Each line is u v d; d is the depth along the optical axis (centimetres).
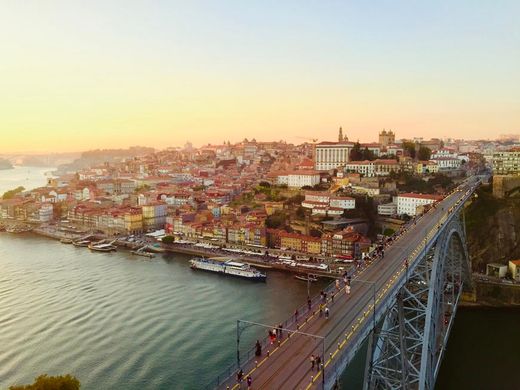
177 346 11675
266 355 5859
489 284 15612
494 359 11038
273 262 19938
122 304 14912
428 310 7569
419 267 9688
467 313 14500
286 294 15925
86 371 10512
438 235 10675
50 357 11200
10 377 10331
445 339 10094
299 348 5981
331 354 5706
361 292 7838
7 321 13475
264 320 13338
